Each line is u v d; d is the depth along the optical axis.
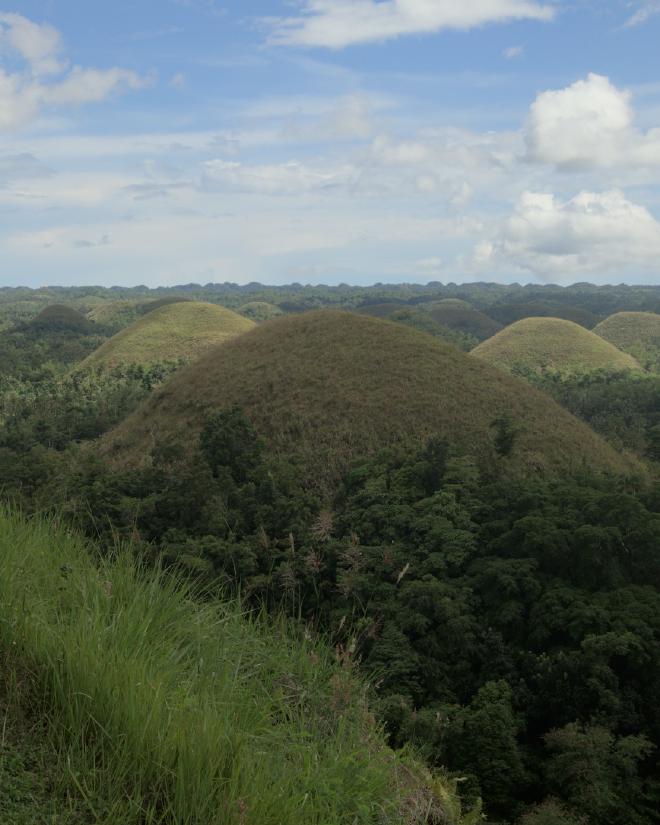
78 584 4.89
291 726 4.07
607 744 15.35
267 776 3.35
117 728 3.33
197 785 3.07
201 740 3.26
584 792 14.71
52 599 4.61
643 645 17.50
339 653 5.11
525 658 18.75
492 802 14.57
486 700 17.02
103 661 3.66
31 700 3.55
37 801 2.94
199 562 16.72
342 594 19.02
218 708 3.78
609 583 20.94
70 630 3.98
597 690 16.77
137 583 5.02
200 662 4.29
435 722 13.41
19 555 5.18
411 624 19.08
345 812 3.47
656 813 14.91
